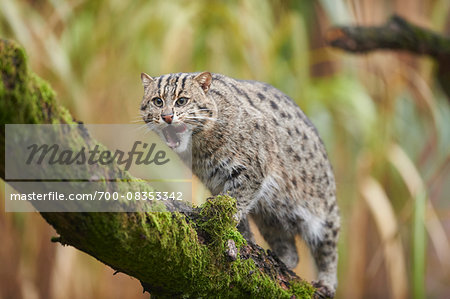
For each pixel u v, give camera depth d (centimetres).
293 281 441
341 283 892
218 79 536
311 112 890
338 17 911
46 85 241
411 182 884
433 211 955
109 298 837
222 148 511
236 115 510
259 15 908
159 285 335
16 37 802
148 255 298
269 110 537
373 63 957
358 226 896
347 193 900
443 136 946
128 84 823
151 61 830
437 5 1013
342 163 921
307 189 559
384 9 1009
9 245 792
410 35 855
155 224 293
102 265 825
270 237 586
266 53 859
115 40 841
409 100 996
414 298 850
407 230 980
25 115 229
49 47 799
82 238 274
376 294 1023
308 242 584
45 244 802
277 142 531
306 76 865
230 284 366
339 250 888
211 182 536
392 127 929
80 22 849
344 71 973
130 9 852
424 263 934
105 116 810
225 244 361
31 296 778
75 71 834
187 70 840
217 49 850
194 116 497
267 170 522
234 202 371
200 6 849
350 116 934
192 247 330
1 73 222
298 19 881
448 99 963
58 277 771
